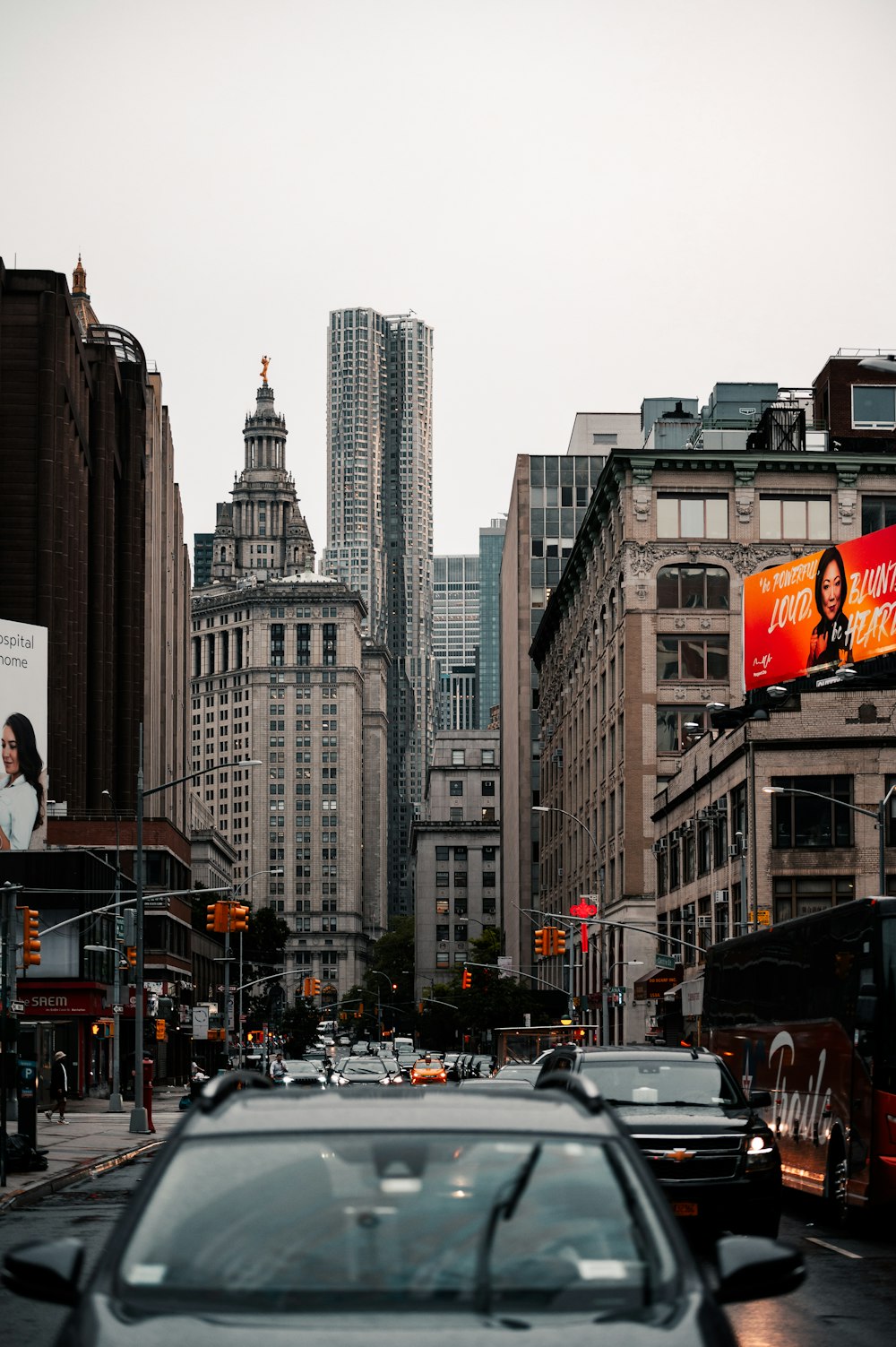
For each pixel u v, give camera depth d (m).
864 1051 20.41
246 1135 6.25
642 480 86.81
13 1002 29.80
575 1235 5.76
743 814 64.88
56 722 100.06
